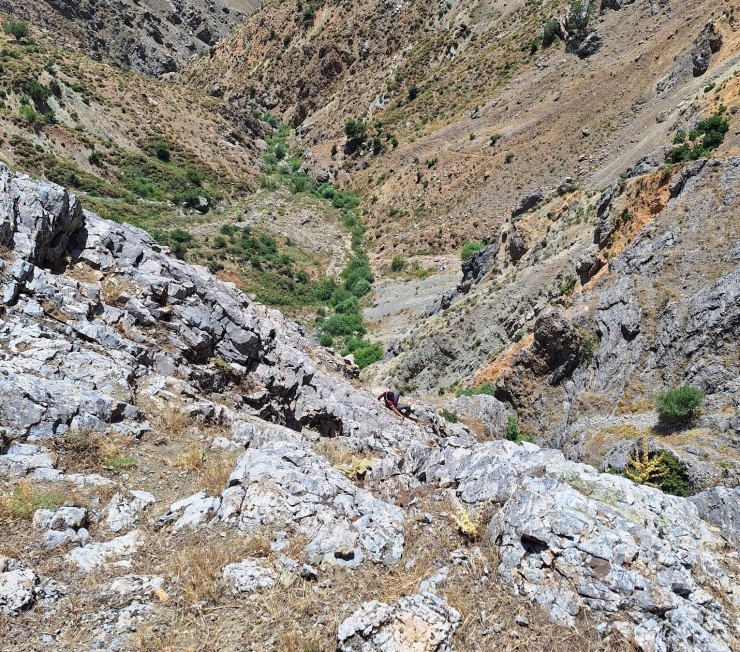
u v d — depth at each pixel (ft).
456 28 405.59
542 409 115.03
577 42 316.40
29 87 271.69
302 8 513.86
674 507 27.78
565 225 164.66
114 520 27.58
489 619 21.38
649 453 72.23
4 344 37.04
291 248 265.95
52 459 30.96
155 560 24.80
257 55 517.96
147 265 53.16
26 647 19.27
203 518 27.53
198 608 21.56
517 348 131.85
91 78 319.68
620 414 95.91
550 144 269.03
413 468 33.83
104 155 276.00
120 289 49.06
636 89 257.55
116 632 20.31
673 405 83.76
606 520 24.94
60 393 34.50
